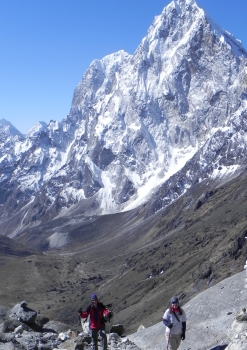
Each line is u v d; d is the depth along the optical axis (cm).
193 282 12250
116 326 3139
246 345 2203
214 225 19988
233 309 2916
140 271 17900
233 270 11038
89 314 2381
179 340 2314
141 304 12962
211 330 2808
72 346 2698
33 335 2938
